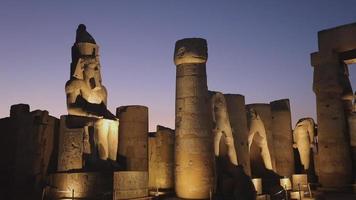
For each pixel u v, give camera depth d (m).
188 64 12.91
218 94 14.34
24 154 12.34
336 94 17.47
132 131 14.05
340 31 17.62
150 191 14.05
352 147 17.25
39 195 11.59
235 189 12.61
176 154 12.59
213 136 13.65
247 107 17.84
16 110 13.07
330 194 15.98
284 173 18.20
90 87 12.15
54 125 12.77
